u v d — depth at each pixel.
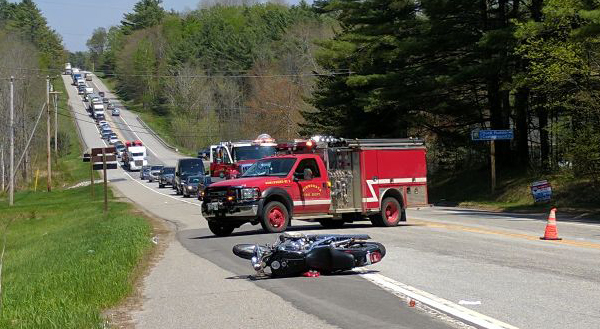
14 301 13.14
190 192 56.72
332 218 25.73
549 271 14.28
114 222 32.88
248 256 14.56
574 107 34.03
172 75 132.38
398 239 20.75
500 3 43.91
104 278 14.06
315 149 25.20
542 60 35.47
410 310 10.67
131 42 177.88
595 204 34.94
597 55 32.53
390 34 49.19
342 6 51.00
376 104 47.31
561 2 31.88
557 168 41.59
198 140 120.19
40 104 107.12
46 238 35.31
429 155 58.59
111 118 145.88
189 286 13.83
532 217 30.84
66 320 10.34
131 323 10.63
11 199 65.06
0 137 88.75
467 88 48.06
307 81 103.56
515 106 44.34
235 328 9.97
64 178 100.19
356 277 13.95
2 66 96.94
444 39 44.94
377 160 25.88
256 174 24.56
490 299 11.44
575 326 9.51
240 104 123.25
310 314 10.62
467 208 40.50
